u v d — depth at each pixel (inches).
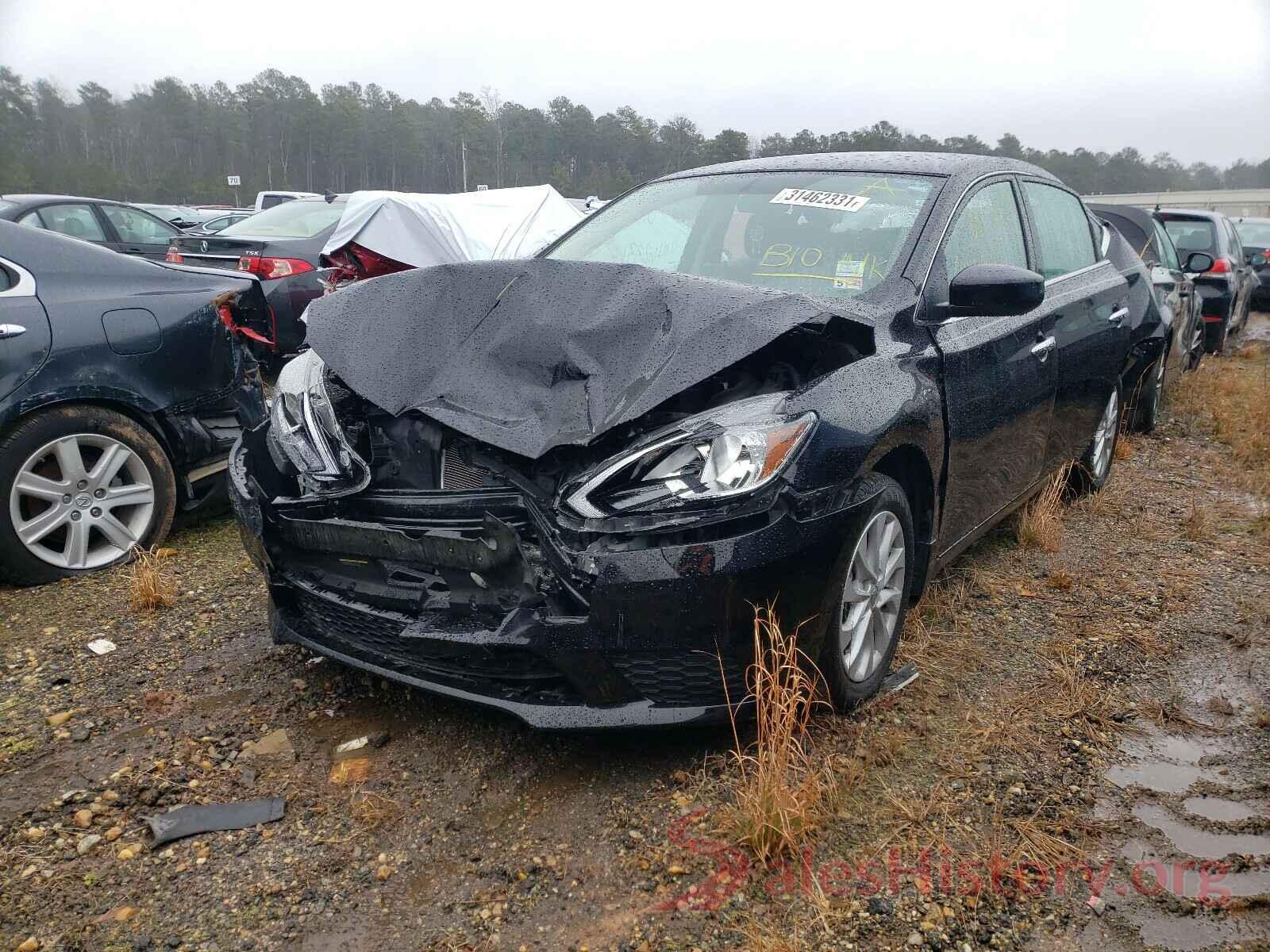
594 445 100.2
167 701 119.8
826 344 112.7
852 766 103.9
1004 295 117.9
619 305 109.7
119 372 160.2
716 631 94.2
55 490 154.8
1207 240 472.7
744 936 80.8
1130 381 222.2
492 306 115.7
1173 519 198.1
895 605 118.7
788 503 95.1
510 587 97.1
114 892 86.7
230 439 180.1
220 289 178.5
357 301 121.3
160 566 163.3
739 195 147.3
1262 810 100.3
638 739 109.4
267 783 103.3
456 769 105.4
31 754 107.9
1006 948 80.5
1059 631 142.3
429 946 80.5
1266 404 299.0
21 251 155.8
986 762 107.1
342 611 110.4
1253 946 81.5
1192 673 130.8
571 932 81.7
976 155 159.9
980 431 133.2
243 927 82.7
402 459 109.5
